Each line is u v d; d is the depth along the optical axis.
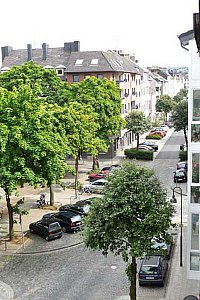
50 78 44.09
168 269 23.02
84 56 62.00
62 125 32.59
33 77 43.97
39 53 67.25
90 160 54.78
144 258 19.50
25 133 24.86
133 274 17.91
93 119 40.34
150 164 50.78
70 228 28.75
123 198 16.94
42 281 21.92
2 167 24.50
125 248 17.41
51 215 30.28
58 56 65.62
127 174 17.53
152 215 16.73
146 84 85.38
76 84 45.22
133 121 55.69
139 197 16.95
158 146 64.62
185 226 28.59
